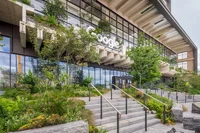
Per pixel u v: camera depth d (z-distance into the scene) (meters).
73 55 8.51
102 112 5.27
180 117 5.96
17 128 2.85
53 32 7.15
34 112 3.53
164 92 15.48
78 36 7.47
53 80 5.46
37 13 7.96
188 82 16.94
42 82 5.64
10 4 6.61
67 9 10.80
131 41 17.36
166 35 24.36
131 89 10.08
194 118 5.05
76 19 11.43
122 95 8.84
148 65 9.10
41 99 3.97
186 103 11.06
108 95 8.74
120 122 4.93
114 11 15.55
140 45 10.06
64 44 7.03
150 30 21.92
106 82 14.39
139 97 8.41
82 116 4.16
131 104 6.82
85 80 10.58
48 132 2.77
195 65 30.81
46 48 7.03
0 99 3.97
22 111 3.60
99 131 3.87
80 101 5.38
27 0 7.18
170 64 22.97
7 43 8.59
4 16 7.80
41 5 8.70
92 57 8.35
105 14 14.59
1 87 8.01
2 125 2.88
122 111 5.84
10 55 8.66
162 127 5.32
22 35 7.07
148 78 9.23
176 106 7.04
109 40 11.35
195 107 6.52
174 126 5.47
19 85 7.62
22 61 9.12
